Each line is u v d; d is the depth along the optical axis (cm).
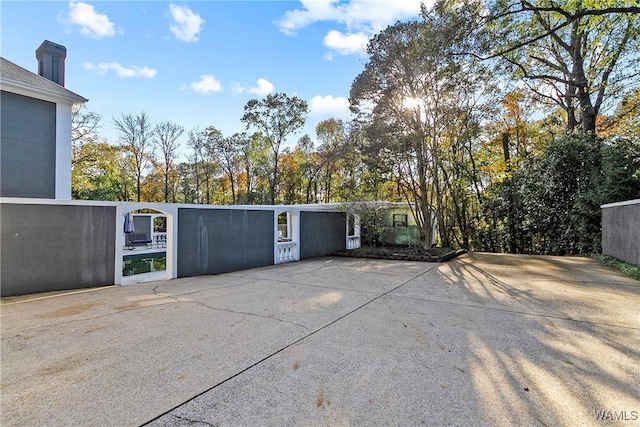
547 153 1296
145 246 1620
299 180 3042
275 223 1126
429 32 1026
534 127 1703
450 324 419
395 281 747
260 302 545
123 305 526
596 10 806
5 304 538
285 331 392
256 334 381
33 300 569
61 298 584
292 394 245
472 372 281
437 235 1623
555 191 1269
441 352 325
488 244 1599
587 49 1332
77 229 692
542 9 862
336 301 551
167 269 830
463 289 648
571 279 737
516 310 486
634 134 1340
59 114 962
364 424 208
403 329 399
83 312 482
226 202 3216
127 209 763
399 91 1181
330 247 1411
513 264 1011
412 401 235
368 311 486
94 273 709
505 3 895
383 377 272
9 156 877
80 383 261
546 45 1400
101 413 219
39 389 252
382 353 323
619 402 231
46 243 655
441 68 1078
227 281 768
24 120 902
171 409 224
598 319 434
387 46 1156
